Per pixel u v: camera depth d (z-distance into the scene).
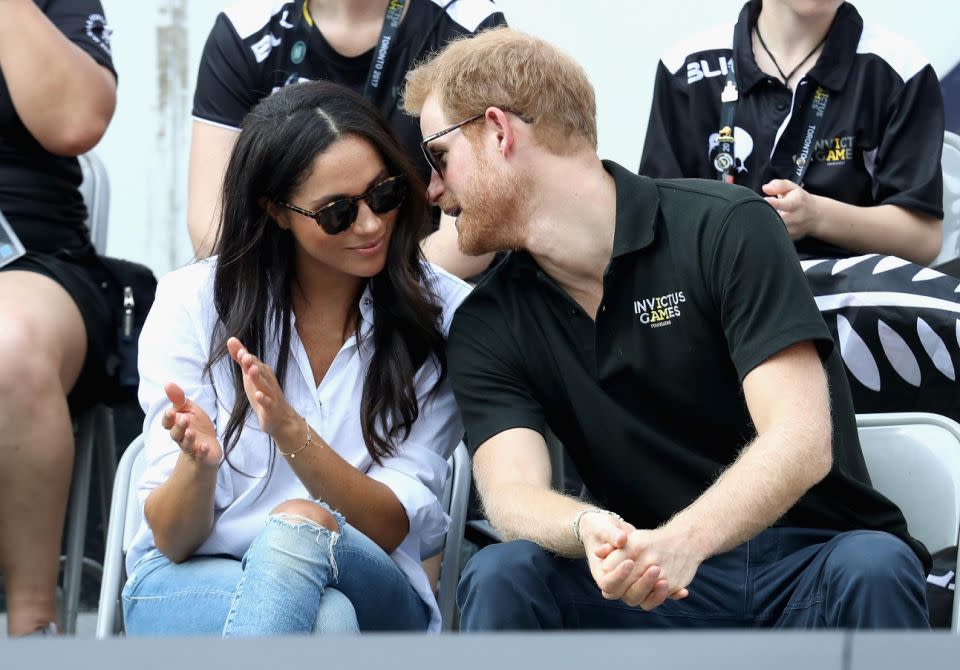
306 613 7.51
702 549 7.34
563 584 8.21
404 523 8.72
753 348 7.98
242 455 8.78
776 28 11.95
